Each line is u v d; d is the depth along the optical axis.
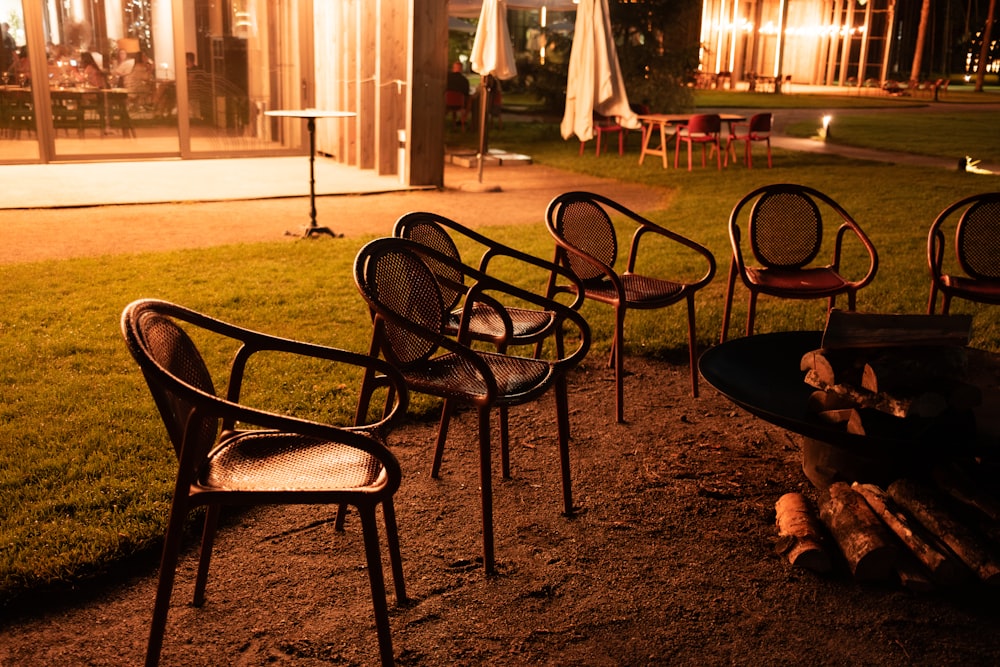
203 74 11.95
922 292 5.91
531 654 2.28
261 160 12.30
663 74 18.19
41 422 3.45
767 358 3.39
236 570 2.59
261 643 2.28
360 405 2.72
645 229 4.27
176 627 2.33
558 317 3.46
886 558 2.60
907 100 31.53
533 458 3.43
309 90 12.74
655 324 5.07
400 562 2.44
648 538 2.87
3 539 2.58
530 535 2.87
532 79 19.78
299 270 6.12
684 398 4.12
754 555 2.78
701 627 2.41
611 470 3.35
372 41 11.00
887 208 9.20
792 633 2.40
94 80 11.29
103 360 4.18
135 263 6.16
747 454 3.52
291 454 2.27
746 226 8.21
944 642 2.37
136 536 2.63
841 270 6.48
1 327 4.65
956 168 12.69
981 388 3.11
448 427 3.40
